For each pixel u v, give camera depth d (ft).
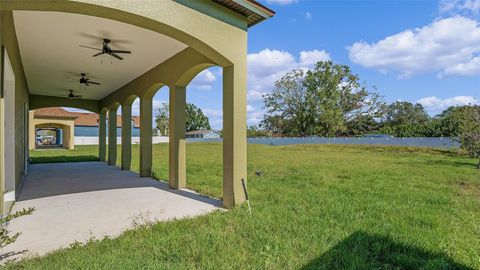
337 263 9.00
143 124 27.94
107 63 23.65
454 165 37.55
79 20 15.42
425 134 88.58
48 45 19.27
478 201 17.44
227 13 15.70
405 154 57.16
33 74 27.61
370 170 32.71
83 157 51.21
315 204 16.49
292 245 10.25
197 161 45.09
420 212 14.94
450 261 9.20
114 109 40.01
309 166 37.09
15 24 15.88
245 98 16.65
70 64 23.95
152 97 28.12
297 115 124.77
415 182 24.39
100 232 11.91
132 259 8.84
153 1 12.48
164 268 8.27
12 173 17.17
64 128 85.25
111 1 11.12
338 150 70.23
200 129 194.08
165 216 14.29
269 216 13.64
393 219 13.58
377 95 120.26
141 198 18.45
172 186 21.97
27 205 16.35
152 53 20.95
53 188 21.76
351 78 120.37
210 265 8.49
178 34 13.97
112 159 39.65
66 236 11.41
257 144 108.88
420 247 10.21
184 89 22.24
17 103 18.94
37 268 8.23
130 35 17.49
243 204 16.06
